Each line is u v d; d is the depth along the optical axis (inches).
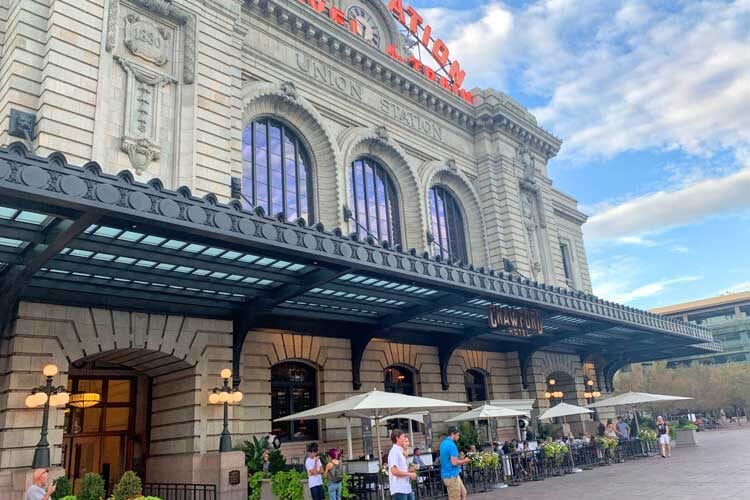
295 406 887.7
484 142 1382.9
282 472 620.7
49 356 608.7
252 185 944.9
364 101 1139.9
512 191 1380.4
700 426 2396.7
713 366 3228.3
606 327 1185.4
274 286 697.6
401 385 1050.7
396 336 1011.9
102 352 662.5
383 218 1167.0
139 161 733.3
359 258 634.8
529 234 1422.2
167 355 706.8
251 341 823.7
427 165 1250.6
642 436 1211.9
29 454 575.8
